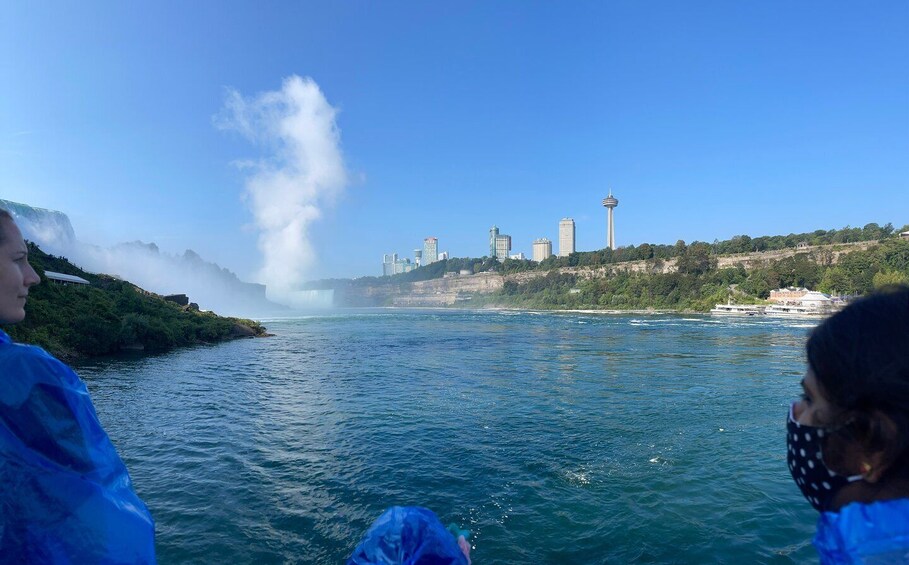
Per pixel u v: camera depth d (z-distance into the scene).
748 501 7.36
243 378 20.52
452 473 8.80
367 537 2.24
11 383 1.31
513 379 19.61
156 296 58.53
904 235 109.56
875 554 1.05
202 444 10.69
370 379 19.98
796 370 21.70
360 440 10.91
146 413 13.73
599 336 44.31
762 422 12.23
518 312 130.75
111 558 1.35
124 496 1.50
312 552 6.16
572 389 17.11
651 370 21.92
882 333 1.09
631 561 5.82
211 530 6.69
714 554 5.90
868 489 1.15
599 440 10.73
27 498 1.27
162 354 30.84
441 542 2.20
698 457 9.50
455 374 21.23
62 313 30.94
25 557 1.26
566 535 6.48
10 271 1.49
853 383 1.09
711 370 21.81
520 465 9.17
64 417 1.37
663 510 7.12
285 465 9.29
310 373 21.91
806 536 6.29
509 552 6.09
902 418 1.04
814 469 1.27
